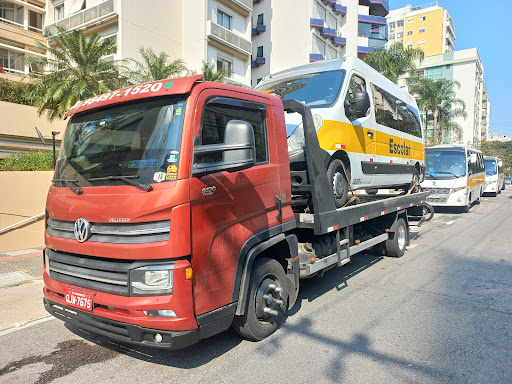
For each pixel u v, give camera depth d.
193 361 3.69
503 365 3.53
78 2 23.80
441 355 3.74
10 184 10.27
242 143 3.33
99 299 3.21
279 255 4.49
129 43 20.80
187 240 3.09
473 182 16.94
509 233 10.74
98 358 3.82
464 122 67.44
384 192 8.84
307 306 5.15
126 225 3.15
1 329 4.62
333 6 35.47
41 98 16.19
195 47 23.34
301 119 5.18
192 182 3.17
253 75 33.88
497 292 5.64
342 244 5.45
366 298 5.45
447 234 10.86
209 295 3.28
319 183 4.75
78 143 3.80
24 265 7.88
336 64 6.23
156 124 3.36
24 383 3.38
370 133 6.56
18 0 26.08
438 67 70.06
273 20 32.88
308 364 3.59
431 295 5.55
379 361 3.64
